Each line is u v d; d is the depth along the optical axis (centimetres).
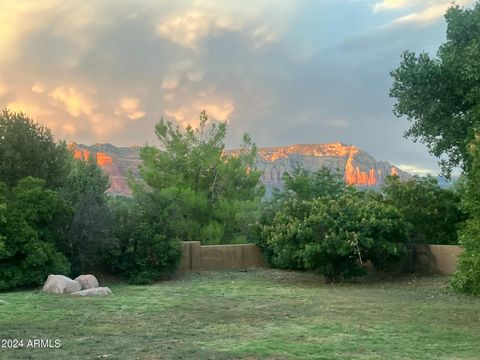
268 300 1577
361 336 1046
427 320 1238
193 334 1059
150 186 3362
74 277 2022
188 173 3422
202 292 1783
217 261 2567
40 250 1806
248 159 3581
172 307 1426
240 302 1534
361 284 2042
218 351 901
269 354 880
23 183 2000
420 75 2147
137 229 2141
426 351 923
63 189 2306
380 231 2044
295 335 1052
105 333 1062
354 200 2202
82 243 2019
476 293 1644
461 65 2052
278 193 3216
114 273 2166
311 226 2048
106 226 2062
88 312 1326
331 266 2052
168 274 2264
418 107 2189
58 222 1995
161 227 2233
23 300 1528
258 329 1119
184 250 2458
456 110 2195
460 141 2138
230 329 1117
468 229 1673
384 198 2448
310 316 1292
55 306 1418
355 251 2002
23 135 2502
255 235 2683
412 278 2142
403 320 1236
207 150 3453
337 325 1168
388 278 2188
